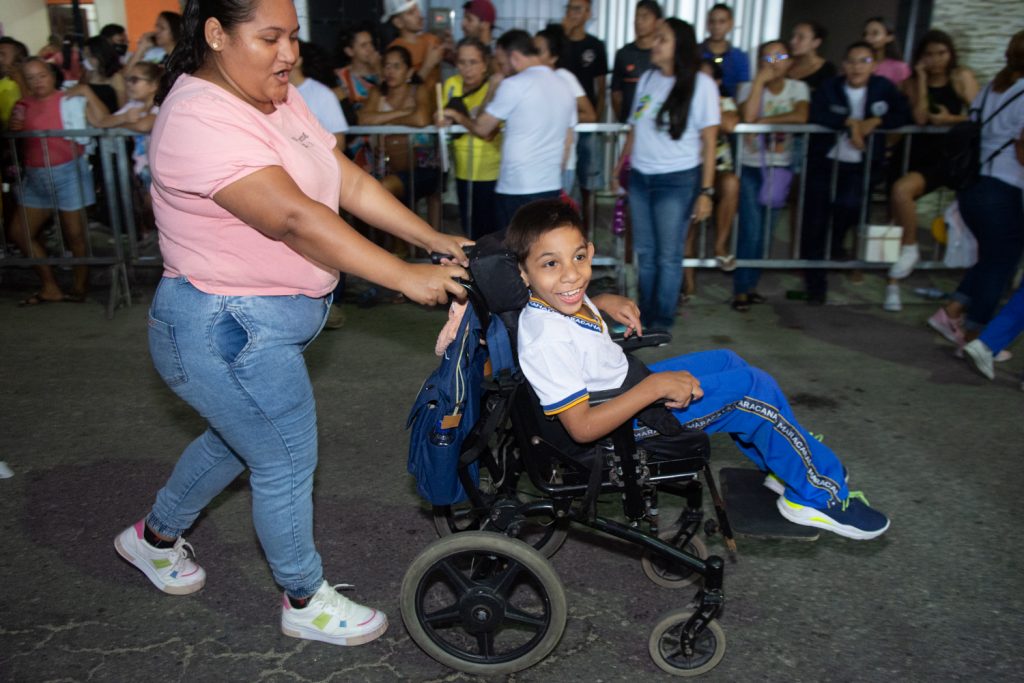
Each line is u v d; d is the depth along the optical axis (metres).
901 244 5.98
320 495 3.66
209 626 2.83
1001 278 5.09
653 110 5.00
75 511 3.52
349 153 6.41
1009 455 3.99
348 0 9.15
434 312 6.19
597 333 2.53
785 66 6.10
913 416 4.41
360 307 6.30
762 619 2.85
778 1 8.98
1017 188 4.89
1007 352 5.23
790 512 2.91
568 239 2.38
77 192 6.26
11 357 5.25
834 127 6.01
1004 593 2.99
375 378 4.95
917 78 6.27
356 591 3.02
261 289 2.29
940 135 5.91
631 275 6.46
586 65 7.45
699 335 5.68
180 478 2.79
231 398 2.32
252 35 2.05
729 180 6.07
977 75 9.41
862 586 3.03
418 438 2.50
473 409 2.47
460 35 9.50
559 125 5.26
